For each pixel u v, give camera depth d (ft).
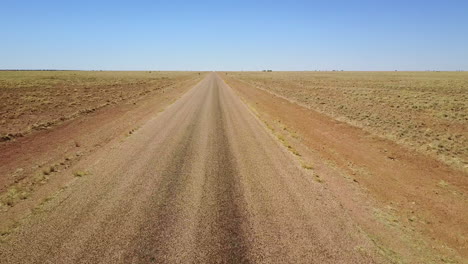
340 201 24.17
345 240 18.34
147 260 16.02
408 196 26.91
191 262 15.90
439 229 21.44
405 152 40.86
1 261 15.92
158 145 39.78
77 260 15.97
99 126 54.24
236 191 25.23
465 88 132.46
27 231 18.90
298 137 47.65
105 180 27.43
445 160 37.32
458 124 57.26
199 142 41.52
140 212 21.31
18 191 25.62
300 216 21.16
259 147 39.58
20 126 53.88
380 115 67.87
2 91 112.27
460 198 26.94
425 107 77.51
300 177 28.94
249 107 79.46
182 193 24.64
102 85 158.20
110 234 18.47
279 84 180.65
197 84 179.22
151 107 79.05
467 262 17.66
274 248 17.26
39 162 33.78
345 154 39.58
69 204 22.61
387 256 17.08
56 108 76.18
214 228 19.31
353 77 263.29
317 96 110.83
